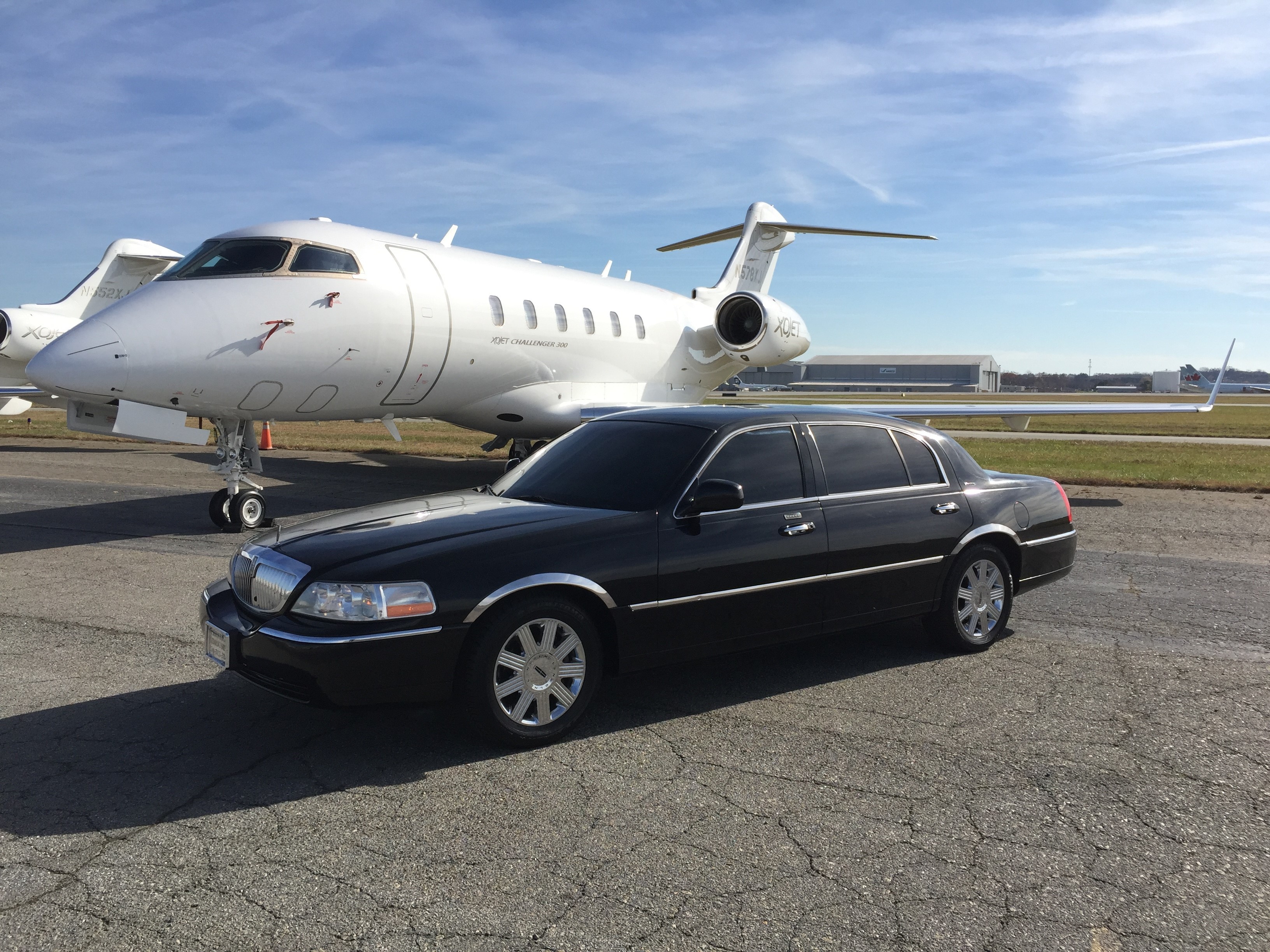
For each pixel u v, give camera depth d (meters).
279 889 2.82
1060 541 5.83
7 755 3.87
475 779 3.65
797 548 4.59
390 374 11.01
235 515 9.89
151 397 8.89
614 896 2.79
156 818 3.30
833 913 2.70
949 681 4.90
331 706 3.59
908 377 166.50
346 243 10.58
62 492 13.06
